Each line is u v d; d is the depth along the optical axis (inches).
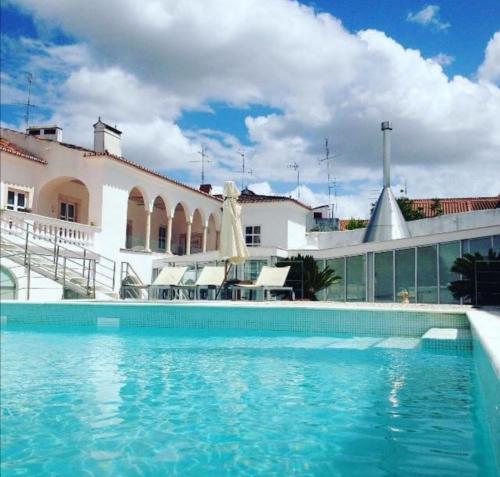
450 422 174.2
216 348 358.9
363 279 712.4
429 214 1539.1
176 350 350.3
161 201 1259.2
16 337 423.2
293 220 1344.7
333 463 137.8
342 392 223.1
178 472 134.8
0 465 141.4
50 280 650.8
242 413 191.0
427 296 656.4
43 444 158.4
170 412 193.6
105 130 1059.3
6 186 878.4
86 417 187.6
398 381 244.5
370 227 1061.1
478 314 366.0
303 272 708.0
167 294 775.1
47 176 954.7
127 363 300.5
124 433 168.6
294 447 152.0
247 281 664.4
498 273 571.8
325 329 435.2
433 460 137.3
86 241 875.4
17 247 698.2
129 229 1225.4
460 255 636.7
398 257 683.4
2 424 179.3
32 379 256.2
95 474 134.6
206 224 1310.3
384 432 164.9
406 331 411.5
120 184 974.4
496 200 1498.5
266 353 334.0
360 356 318.0
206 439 161.2
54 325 500.1
